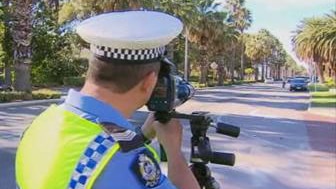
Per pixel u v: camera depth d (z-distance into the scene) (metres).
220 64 71.50
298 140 14.34
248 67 118.69
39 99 25.62
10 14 27.22
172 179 1.57
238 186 8.23
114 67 1.41
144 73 1.44
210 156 1.83
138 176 1.29
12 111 19.98
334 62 53.72
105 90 1.43
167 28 1.42
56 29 38.72
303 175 9.29
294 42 65.19
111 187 1.27
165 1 42.31
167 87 1.60
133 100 1.46
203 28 55.50
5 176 7.91
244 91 52.53
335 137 15.29
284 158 11.05
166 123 1.64
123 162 1.29
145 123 1.68
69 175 1.28
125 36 1.37
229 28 66.56
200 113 1.89
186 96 1.78
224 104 29.73
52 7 36.22
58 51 40.88
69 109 1.40
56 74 42.44
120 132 1.33
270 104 31.48
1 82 37.62
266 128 17.58
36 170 1.34
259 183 8.49
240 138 13.90
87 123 1.35
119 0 31.70
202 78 64.94
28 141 1.46
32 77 40.91
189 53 60.97
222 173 9.05
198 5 54.00
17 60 26.36
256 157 11.02
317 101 35.66
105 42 1.38
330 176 9.24
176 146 1.63
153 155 1.37
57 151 1.32
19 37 26.16
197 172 1.86
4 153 9.94
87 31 1.39
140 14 1.44
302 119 21.95
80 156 1.29
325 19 55.00
